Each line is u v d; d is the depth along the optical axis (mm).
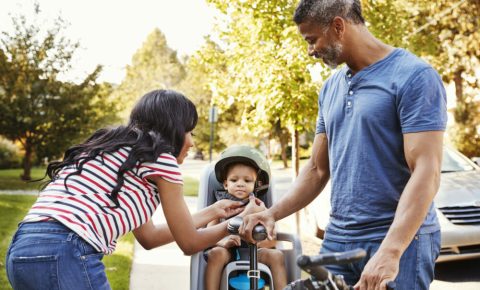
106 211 2240
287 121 6637
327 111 2656
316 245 7109
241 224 2666
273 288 3416
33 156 17469
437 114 2268
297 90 6227
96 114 16109
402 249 2148
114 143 2342
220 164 3893
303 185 2908
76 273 2146
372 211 2436
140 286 5191
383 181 2410
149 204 2359
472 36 14297
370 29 6859
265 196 4090
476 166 6727
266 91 6406
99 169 2291
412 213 2176
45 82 15492
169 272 5711
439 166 2252
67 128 15867
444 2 13492
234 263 3402
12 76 15352
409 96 2293
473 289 5168
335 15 2412
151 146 2334
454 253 5289
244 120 7262
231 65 7086
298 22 2494
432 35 10406
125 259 6117
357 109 2455
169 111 2486
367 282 2133
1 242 6629
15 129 15727
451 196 5613
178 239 2514
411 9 11680
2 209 9812
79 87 15781
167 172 2314
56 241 2154
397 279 2363
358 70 2508
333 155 2604
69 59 15555
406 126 2293
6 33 15273
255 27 6570
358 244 2475
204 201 4066
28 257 2148
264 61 6402
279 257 3523
